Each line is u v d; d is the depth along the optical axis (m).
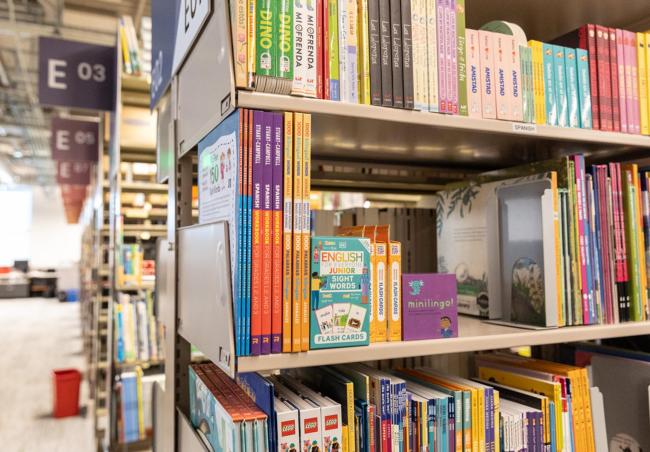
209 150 1.03
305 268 0.90
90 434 4.04
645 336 1.59
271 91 0.90
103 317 3.65
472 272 1.39
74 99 3.07
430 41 1.08
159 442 1.49
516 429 1.12
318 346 0.91
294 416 0.88
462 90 1.11
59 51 3.04
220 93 0.93
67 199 11.16
